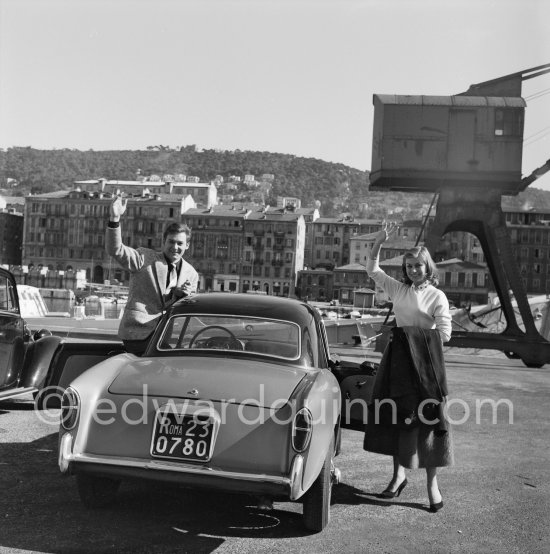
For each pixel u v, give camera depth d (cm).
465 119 2280
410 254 512
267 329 507
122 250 626
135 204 13850
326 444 427
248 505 489
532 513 502
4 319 723
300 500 468
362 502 518
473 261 12525
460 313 3081
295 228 13638
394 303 519
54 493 495
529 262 6359
